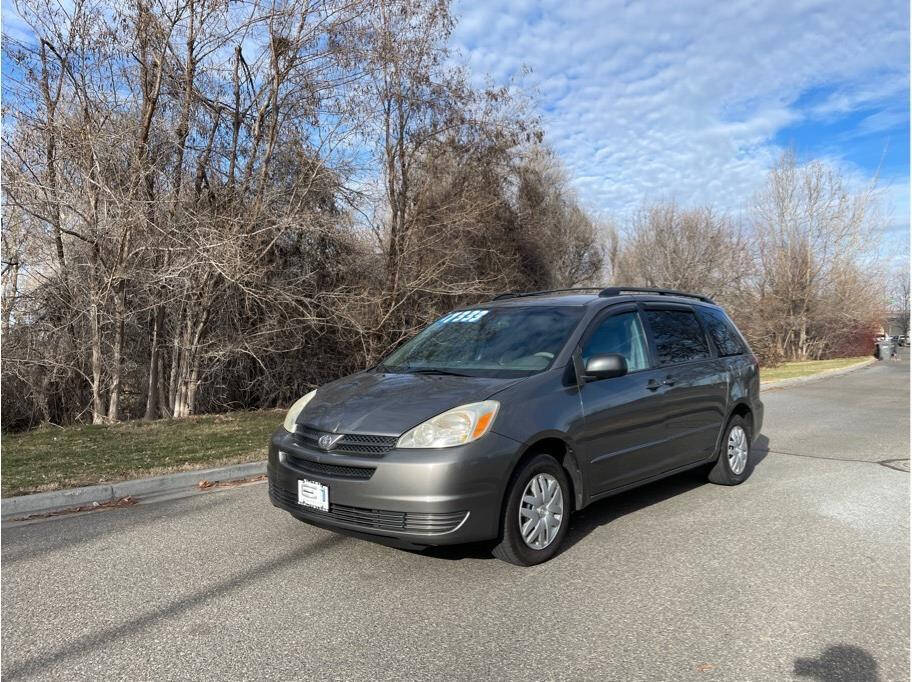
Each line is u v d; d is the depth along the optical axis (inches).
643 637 129.7
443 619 137.6
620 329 207.2
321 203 578.2
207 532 200.5
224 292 518.6
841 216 1524.4
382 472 150.4
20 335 477.4
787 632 131.7
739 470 253.4
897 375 884.0
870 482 256.8
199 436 381.4
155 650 125.6
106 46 489.7
